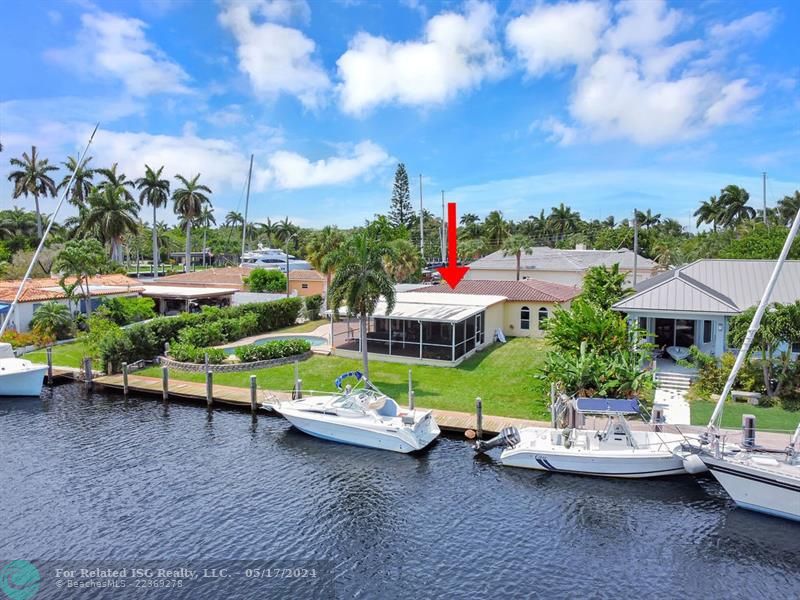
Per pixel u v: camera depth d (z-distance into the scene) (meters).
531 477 20.30
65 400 29.91
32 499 18.72
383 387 29.52
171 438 24.34
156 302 56.72
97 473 20.73
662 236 101.69
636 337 27.38
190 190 82.00
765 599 13.75
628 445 20.33
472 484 19.83
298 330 47.88
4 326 34.06
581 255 64.88
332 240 51.53
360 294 27.83
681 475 20.02
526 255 63.75
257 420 26.61
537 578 14.53
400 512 17.92
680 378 27.83
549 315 42.62
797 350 28.61
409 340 37.25
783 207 80.81
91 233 71.50
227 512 17.91
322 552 15.77
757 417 23.19
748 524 17.05
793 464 17.81
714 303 29.03
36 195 78.69
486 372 32.34
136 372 33.91
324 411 24.38
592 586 14.21
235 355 35.72
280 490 19.45
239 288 60.78
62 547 15.98
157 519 17.47
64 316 43.09
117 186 72.25
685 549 15.80
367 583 14.39
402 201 95.81
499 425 23.53
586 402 20.31
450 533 16.69
